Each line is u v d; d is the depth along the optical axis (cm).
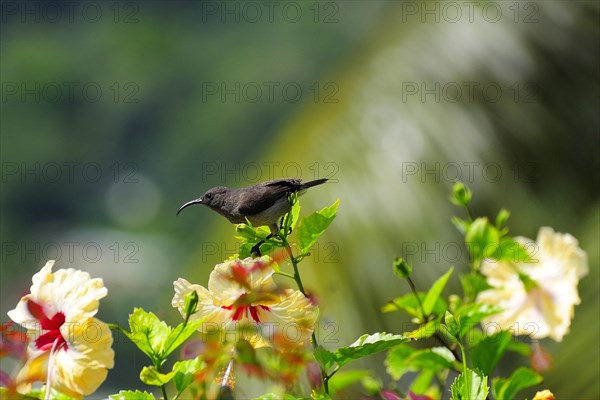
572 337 947
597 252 1055
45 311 327
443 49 1266
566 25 1270
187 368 342
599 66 1246
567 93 1237
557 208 1176
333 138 1229
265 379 346
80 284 326
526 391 923
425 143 1191
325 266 1109
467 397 347
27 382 318
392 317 1075
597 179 1189
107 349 320
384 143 1199
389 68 1271
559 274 454
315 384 363
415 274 1099
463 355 374
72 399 331
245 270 341
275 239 383
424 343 564
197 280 1180
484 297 461
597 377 898
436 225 1130
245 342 346
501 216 491
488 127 1204
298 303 352
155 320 338
